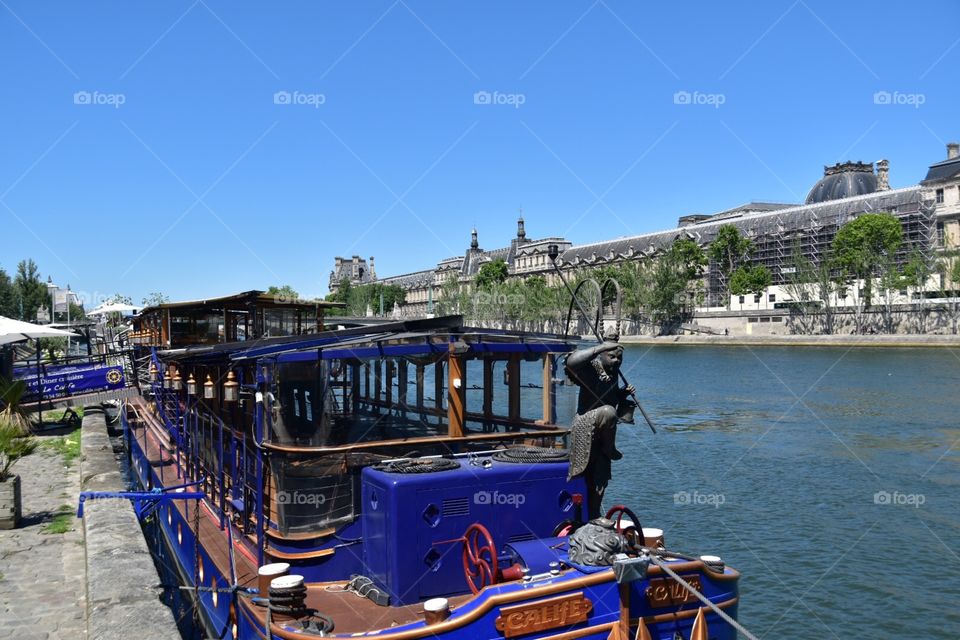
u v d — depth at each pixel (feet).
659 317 472.03
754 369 256.11
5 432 54.29
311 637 26.25
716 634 27.81
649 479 96.22
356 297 597.11
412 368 35.47
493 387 36.11
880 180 605.31
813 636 52.24
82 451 78.18
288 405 33.53
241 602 32.04
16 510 53.26
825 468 101.76
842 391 188.03
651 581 26.76
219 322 72.69
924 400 167.94
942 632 52.39
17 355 174.40
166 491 48.14
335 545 32.81
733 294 464.24
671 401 177.78
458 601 29.14
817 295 413.59
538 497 32.53
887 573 62.80
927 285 374.22
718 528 75.36
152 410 83.92
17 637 35.09
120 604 33.88
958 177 417.49
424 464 31.53
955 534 72.64
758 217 542.98
